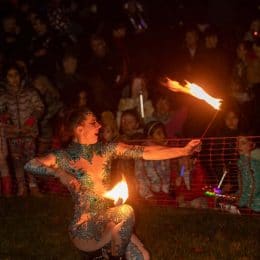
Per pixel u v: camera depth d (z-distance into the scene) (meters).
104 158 4.89
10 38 10.13
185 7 10.66
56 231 6.90
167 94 9.63
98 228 4.67
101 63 9.95
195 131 9.23
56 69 9.95
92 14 10.42
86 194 4.77
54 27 10.36
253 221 7.10
